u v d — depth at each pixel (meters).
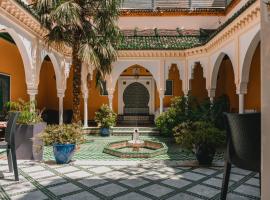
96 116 11.65
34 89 8.43
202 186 4.49
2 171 5.34
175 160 6.61
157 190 4.29
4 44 10.09
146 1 15.55
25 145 6.53
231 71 12.81
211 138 5.76
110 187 4.44
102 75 10.20
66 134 6.10
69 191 4.24
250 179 4.87
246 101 10.40
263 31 1.97
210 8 14.75
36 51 8.53
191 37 13.76
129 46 11.98
